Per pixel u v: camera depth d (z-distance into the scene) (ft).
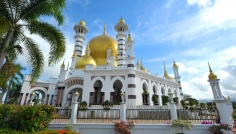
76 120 45.16
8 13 35.40
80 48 147.84
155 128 39.01
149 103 98.73
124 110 43.09
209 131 37.58
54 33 39.34
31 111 29.55
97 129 40.14
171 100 43.91
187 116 48.26
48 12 39.32
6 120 29.45
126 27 148.36
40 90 128.57
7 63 36.73
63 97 106.73
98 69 95.71
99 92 108.68
